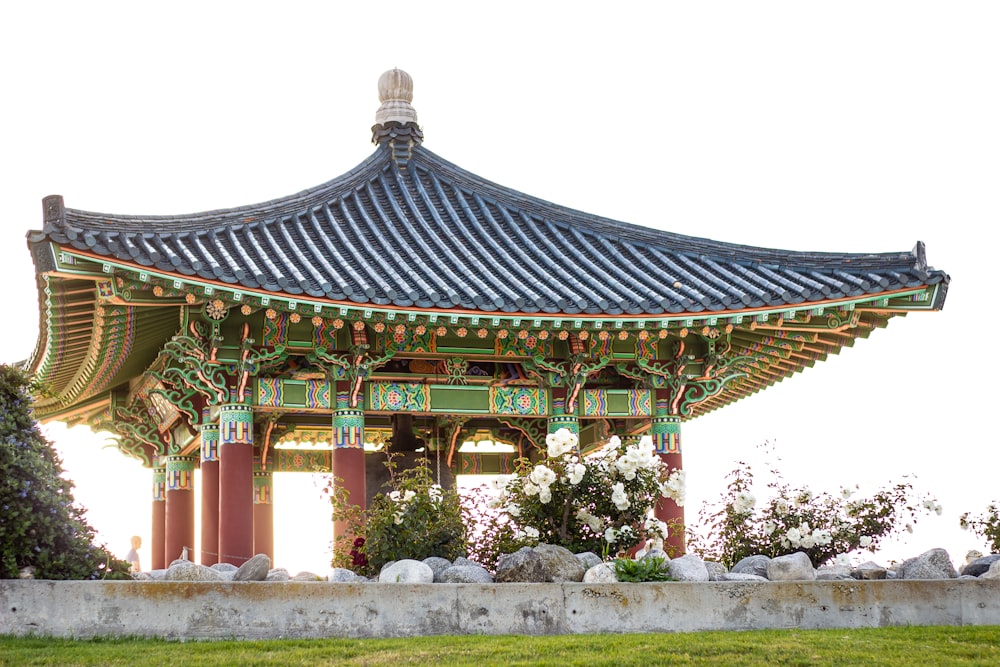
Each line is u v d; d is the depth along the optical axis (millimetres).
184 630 14719
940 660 13844
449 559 18562
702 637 15148
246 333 22766
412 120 29109
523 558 16797
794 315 23484
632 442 21500
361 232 25578
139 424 29859
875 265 24156
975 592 16594
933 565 17578
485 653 14008
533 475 18578
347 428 23547
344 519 21391
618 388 25828
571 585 15797
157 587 14781
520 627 15547
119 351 24375
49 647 13781
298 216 25438
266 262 22125
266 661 13438
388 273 22938
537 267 24828
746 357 25266
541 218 27531
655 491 19359
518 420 27484
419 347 24203
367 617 15195
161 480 30484
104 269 19609
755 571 18250
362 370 23688
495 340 24750
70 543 15602
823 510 20906
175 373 24500
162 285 20203
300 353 23594
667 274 25031
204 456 23922
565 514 18969
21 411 15766
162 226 21781
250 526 22719
